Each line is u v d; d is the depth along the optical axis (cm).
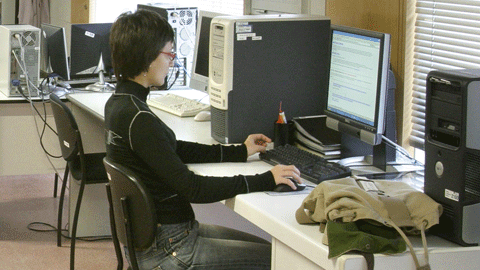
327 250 165
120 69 217
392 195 181
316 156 240
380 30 279
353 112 237
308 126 259
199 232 234
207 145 247
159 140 208
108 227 398
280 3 350
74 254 345
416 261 163
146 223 207
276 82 269
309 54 273
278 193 211
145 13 217
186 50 399
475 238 172
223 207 381
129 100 213
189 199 208
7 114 381
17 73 385
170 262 212
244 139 267
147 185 213
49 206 444
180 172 207
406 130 274
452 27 252
